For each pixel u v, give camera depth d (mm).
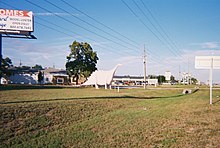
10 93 30500
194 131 12312
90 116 17281
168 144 9977
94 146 9875
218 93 47906
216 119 15766
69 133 11969
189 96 39125
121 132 12312
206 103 26312
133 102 27344
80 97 27188
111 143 10289
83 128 13180
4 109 14234
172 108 22109
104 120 15641
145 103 26812
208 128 12969
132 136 11469
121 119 16109
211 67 26359
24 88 45500
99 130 12789
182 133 11883
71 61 80688
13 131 11617
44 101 20328
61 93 33844
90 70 80125
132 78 147375
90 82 63281
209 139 10695
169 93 48750
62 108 17438
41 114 15148
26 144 9961
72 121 15227
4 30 41688
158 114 18312
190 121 15133
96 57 82188
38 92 34375
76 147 9750
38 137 11125
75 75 81375
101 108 20500
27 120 13445
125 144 10125
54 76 98750
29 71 95062
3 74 77312
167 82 139750
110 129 13039
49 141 10453
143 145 9953
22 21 42375
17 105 16031
